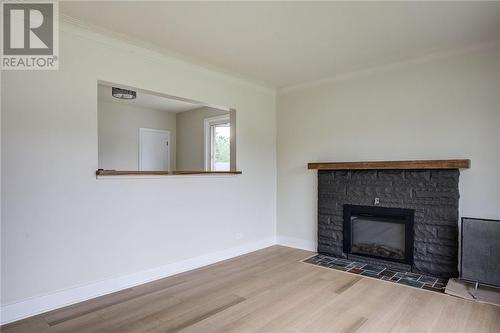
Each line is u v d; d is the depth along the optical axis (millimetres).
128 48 3035
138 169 5996
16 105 2365
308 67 3791
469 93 3178
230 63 3635
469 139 3178
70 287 2619
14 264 2336
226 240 4020
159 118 6352
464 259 2842
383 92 3764
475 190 3141
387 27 2727
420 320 2320
